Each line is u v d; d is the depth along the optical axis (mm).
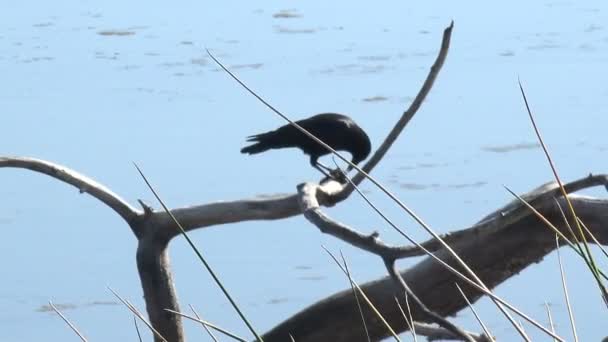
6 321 12078
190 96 20406
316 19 26297
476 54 22734
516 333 10250
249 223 14438
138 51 23922
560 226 6469
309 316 7258
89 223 14938
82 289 12969
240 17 26719
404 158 16719
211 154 17297
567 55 22344
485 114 18812
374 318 7105
